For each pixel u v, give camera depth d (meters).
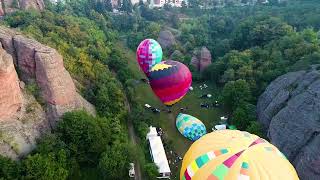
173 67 105.31
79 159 81.00
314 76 94.62
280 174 52.78
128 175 81.31
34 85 83.06
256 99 109.75
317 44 120.69
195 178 56.31
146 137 94.25
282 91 98.25
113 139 87.25
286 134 85.62
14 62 84.06
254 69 120.06
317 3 187.38
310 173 74.06
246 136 59.00
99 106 98.06
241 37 148.38
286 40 126.69
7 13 153.25
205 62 137.12
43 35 121.31
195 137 97.19
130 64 147.12
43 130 80.50
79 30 138.25
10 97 74.50
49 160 71.75
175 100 109.06
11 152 73.00
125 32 193.50
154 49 119.56
